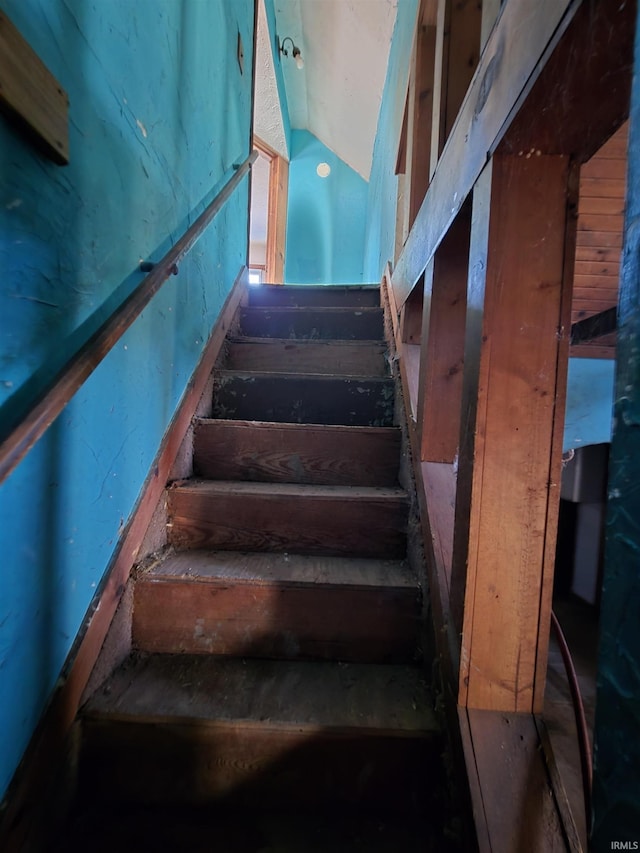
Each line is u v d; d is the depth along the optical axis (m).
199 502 1.19
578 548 2.85
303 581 1.02
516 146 0.67
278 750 0.80
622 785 0.35
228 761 0.80
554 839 0.62
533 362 0.71
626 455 0.36
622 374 0.36
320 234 4.63
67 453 0.74
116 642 0.93
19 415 0.59
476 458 0.72
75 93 0.70
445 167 1.01
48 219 0.64
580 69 0.52
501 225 0.70
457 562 0.78
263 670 0.96
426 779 0.80
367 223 4.35
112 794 0.80
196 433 1.39
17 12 0.55
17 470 0.62
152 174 1.02
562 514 2.96
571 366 2.45
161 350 1.15
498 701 0.75
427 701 0.87
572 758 0.88
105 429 0.87
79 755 0.78
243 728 0.80
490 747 0.71
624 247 0.37
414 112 1.53
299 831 0.76
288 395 1.59
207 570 1.05
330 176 4.62
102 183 0.80
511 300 0.70
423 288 1.32
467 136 0.83
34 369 0.62
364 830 0.77
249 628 1.01
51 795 0.70
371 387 1.57
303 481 1.38
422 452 1.16
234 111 1.90
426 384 1.15
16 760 0.63
